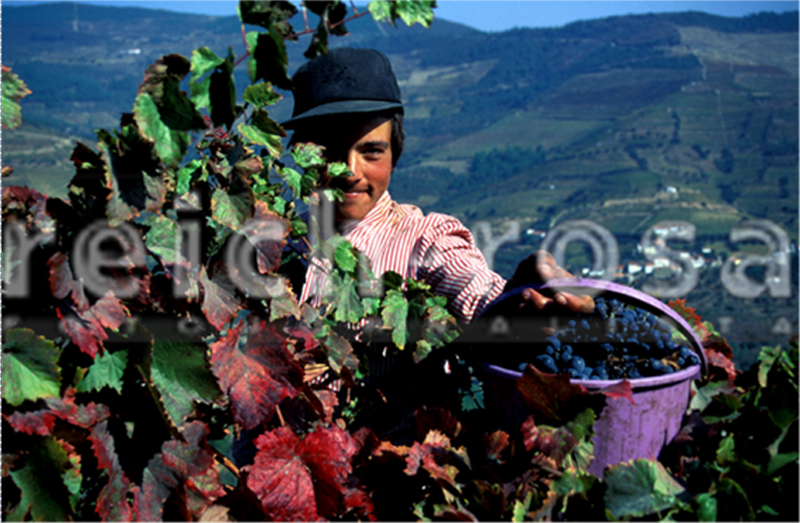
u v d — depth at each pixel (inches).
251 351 46.8
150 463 42.9
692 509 43.1
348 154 72.5
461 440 53.5
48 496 39.2
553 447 46.8
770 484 44.4
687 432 52.8
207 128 43.0
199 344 44.3
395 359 67.3
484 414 60.0
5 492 38.9
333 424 54.9
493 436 49.8
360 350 66.5
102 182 40.9
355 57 72.4
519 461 48.3
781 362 50.3
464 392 66.4
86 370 42.4
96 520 44.0
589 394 47.0
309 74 73.2
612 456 51.5
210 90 43.3
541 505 44.1
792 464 45.8
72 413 39.8
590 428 47.0
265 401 45.5
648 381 50.5
